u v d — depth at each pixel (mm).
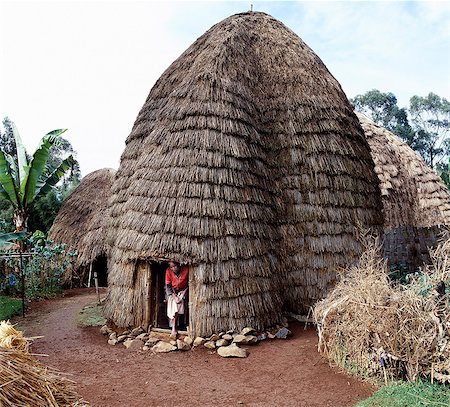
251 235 8930
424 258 15727
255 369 7043
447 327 5953
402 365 6254
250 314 8477
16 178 17234
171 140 9320
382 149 16953
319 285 9594
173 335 8430
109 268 10148
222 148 9133
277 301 9102
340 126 10633
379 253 9984
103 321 10430
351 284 7109
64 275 17016
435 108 50688
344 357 6902
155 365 7301
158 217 8688
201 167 8875
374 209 10547
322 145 10281
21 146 17781
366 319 6414
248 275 8648
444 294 6285
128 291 8953
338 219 9867
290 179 10211
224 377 6754
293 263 9812
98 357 7730
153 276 9023
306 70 11359
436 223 16047
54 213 24484
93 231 17641
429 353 6000
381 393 5738
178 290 8680
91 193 19766
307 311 9609
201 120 9305
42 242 16188
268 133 10602
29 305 13148
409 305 6152
